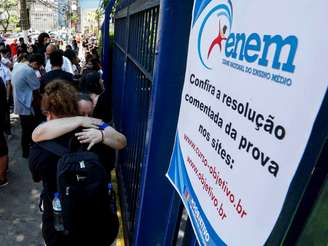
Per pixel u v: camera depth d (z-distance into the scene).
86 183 2.03
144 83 2.96
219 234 1.06
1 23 32.22
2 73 7.26
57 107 2.26
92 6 35.88
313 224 0.74
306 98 0.69
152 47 2.68
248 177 0.90
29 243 3.54
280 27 0.80
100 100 3.78
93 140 2.22
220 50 1.16
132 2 4.24
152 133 1.97
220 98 1.13
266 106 0.84
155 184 2.07
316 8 0.67
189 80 1.51
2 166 4.60
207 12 1.33
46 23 55.34
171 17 1.79
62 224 2.20
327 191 0.73
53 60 4.66
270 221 0.79
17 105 5.28
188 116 1.48
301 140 0.70
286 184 0.74
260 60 0.88
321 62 0.65
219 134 1.11
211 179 1.16
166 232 2.06
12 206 4.20
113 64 8.34
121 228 3.67
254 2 0.94
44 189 2.31
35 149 2.23
